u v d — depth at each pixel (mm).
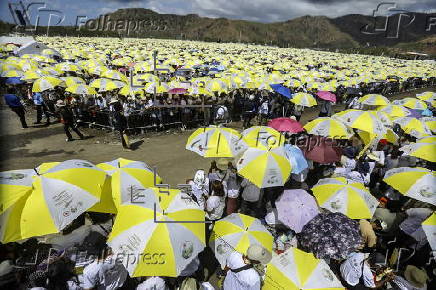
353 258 4781
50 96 14242
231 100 17047
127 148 11578
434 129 10367
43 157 10234
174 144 12516
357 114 8891
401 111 11273
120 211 4570
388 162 8266
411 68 45594
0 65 16453
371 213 5648
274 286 4066
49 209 4043
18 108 12461
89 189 4434
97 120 13383
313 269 4148
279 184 6109
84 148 11359
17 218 3889
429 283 4863
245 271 4227
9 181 4227
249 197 6918
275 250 5832
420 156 7289
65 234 5012
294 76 25969
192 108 14750
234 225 5133
